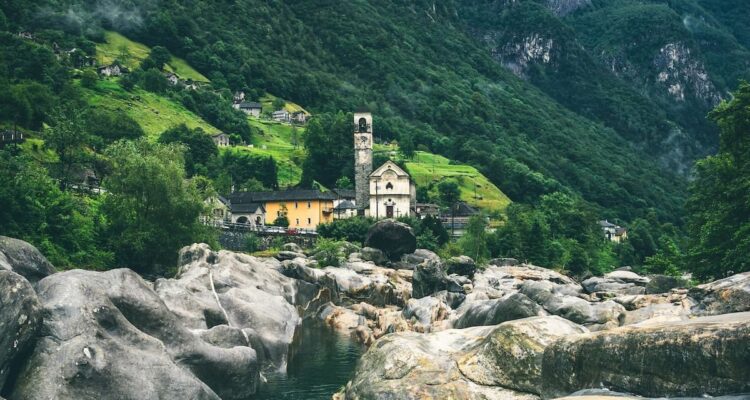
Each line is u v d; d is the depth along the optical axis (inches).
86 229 3085.6
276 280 2684.5
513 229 6067.9
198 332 1569.9
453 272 4045.3
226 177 7440.9
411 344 1115.3
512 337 1023.0
